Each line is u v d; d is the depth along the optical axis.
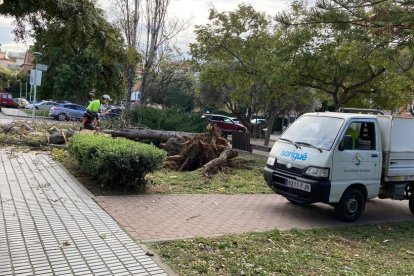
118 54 18.55
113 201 7.89
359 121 8.36
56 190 8.23
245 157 16.33
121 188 8.93
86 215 6.74
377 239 7.31
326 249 6.36
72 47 19.44
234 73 24.86
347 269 5.54
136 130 15.98
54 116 36.84
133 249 5.36
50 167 10.69
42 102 50.44
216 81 25.69
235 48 24.48
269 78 18.56
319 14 8.66
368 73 17.78
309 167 7.91
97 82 43.00
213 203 8.58
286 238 6.61
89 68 42.81
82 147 9.77
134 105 21.80
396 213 9.66
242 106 39.22
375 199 11.24
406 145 8.96
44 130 17.45
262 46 23.56
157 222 6.74
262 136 38.81
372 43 8.61
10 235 5.48
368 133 8.57
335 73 17.50
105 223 6.40
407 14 7.29
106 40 17.56
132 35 22.81
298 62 17.25
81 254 5.05
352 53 10.98
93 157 9.11
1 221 6.01
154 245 5.59
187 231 6.39
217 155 13.79
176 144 14.33
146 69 23.58
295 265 5.41
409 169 9.05
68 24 15.98
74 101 45.16
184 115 20.55
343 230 7.60
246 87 25.44
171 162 13.05
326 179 7.82
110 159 8.55
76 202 7.50
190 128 20.05
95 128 16.22
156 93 45.97
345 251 6.41
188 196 9.01
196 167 13.35
